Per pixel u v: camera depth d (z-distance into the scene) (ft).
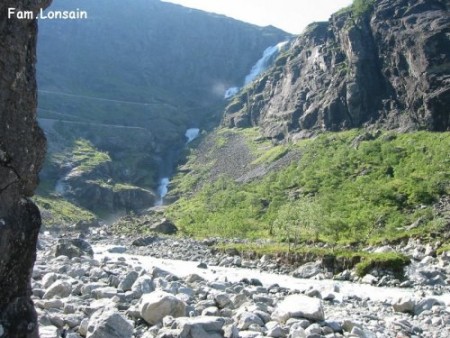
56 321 46.96
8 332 29.50
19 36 31.01
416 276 130.93
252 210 339.77
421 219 234.17
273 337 48.75
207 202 425.69
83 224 372.38
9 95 30.50
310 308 55.77
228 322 53.26
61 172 542.98
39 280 75.92
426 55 396.78
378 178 318.04
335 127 463.42
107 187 533.55
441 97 367.66
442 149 319.68
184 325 45.34
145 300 52.19
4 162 30.12
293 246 195.11
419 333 64.64
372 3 494.59
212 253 200.95
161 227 341.21
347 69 479.41
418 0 458.50
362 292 114.62
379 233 226.17
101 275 81.56
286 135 535.60
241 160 548.31
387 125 411.34
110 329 44.04
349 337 52.16
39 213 32.14
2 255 29.43
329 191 317.83
